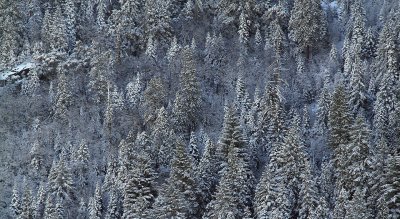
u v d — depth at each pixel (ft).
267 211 205.87
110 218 223.51
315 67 292.20
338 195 207.72
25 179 248.73
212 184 228.84
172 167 223.30
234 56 306.14
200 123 267.39
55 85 298.56
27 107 289.33
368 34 284.00
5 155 264.72
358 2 308.19
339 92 229.86
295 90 276.21
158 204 213.87
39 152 259.39
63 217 230.07
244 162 223.30
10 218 238.27
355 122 213.66
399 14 281.74
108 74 294.05
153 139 248.52
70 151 260.62
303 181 207.51
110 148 259.60
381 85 239.30
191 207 219.41
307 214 203.92
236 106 268.00
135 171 223.92
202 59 308.19
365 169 206.18
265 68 295.07
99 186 237.04
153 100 267.39
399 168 196.24
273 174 217.36
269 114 246.27
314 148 238.27
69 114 278.67
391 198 194.59
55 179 239.91
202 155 240.73
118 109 275.39
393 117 225.76
